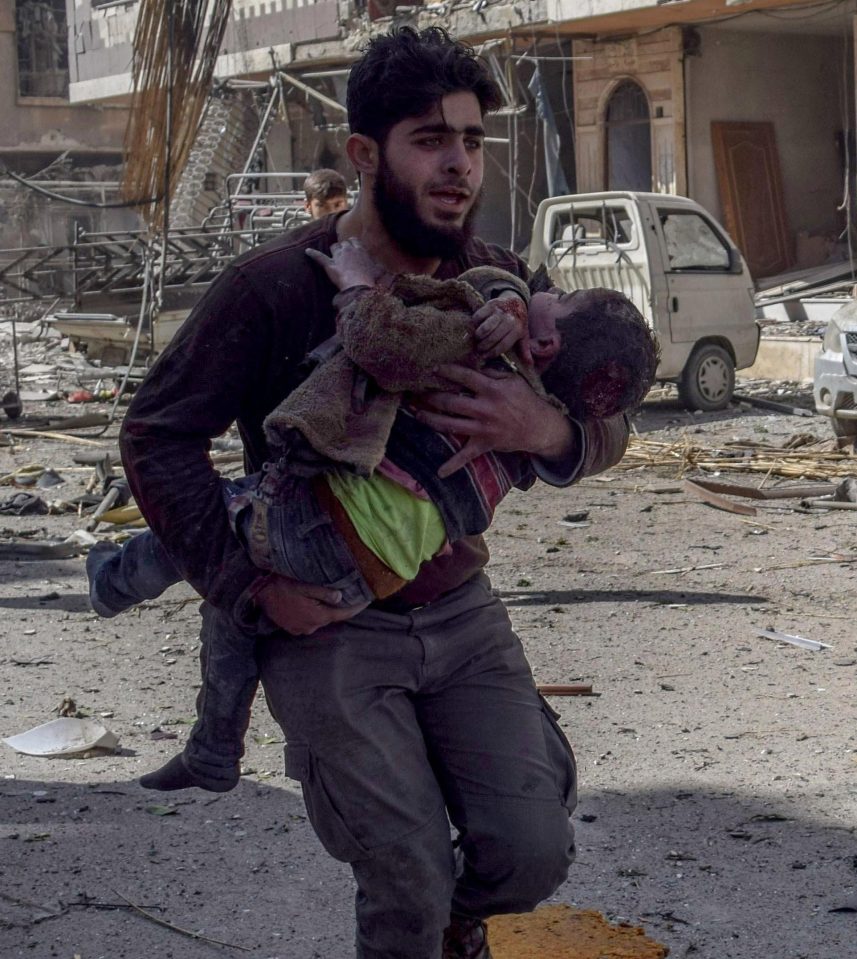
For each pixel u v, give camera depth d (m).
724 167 22.00
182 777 2.56
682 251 13.39
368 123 2.31
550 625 6.43
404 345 2.14
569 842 2.49
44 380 17.61
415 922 2.41
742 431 12.32
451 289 2.23
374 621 2.38
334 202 8.08
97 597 2.64
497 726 2.45
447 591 2.46
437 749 2.50
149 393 2.37
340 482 2.22
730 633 6.21
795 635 6.15
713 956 3.29
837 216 23.22
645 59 21.88
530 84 21.09
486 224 23.97
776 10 20.39
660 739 4.86
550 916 3.48
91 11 32.06
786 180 22.78
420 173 2.29
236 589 2.29
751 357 13.81
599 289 2.33
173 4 13.50
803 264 22.62
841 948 3.32
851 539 8.09
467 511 2.29
